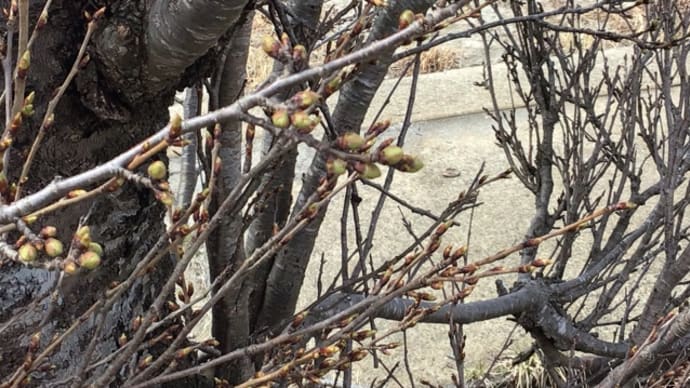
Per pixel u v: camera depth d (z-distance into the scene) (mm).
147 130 1687
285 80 786
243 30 1966
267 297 2189
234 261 1837
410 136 6828
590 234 5617
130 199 1690
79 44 1428
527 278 3066
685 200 2570
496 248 5559
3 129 1400
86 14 1304
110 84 1460
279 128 772
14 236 1418
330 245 5512
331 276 5211
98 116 1510
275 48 822
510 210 5922
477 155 6586
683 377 2041
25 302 1484
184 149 3436
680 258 2035
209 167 1727
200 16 1204
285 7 1852
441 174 6363
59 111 1473
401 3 1557
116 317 1700
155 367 1278
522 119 7047
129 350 1178
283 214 2225
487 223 5805
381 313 2396
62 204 859
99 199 1608
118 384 1681
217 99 1763
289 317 2219
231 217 1858
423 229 5727
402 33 809
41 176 1479
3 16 1365
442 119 7090
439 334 4832
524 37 3047
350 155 761
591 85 6977
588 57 3045
